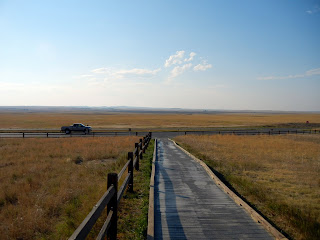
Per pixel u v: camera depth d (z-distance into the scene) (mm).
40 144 22812
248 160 15766
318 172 12742
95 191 7895
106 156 16969
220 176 11039
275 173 12336
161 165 13172
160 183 9344
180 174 10969
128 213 6324
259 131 44469
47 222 6219
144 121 79438
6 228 5832
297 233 5281
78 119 86875
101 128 48625
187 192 8117
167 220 5742
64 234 5305
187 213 6199
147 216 5922
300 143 26906
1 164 13852
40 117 101250
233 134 36312
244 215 6086
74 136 31484
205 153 18438
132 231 5301
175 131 42875
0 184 9742
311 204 7559
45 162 14312
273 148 22516
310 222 5738
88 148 20062
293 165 14516
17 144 23281
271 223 5832
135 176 10375
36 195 8328
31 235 5648
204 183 9359
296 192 9031
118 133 36906
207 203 6992
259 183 10227
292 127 60219
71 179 10336
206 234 5020
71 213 6477
